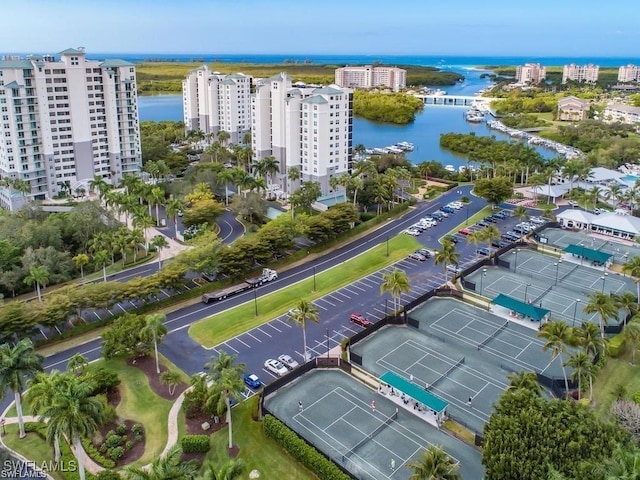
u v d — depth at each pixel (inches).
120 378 3560.5
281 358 3752.5
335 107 7288.4
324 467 2664.9
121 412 3230.8
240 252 4943.4
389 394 3390.7
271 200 7662.4
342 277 5167.3
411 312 4478.3
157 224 6673.2
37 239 5329.7
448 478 2199.8
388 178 7170.3
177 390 3442.4
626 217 6240.2
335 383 3513.8
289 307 4584.2
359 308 4564.5
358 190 7116.1
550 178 7662.4
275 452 2918.3
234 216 7003.0
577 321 4306.1
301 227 5536.4
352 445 2935.5
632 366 3695.9
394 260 5585.6
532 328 4232.3
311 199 6609.3
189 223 6284.5
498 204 7504.9
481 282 5027.1
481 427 3095.5
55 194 7652.6
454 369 3671.3
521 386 2795.3
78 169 7849.4
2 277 4702.3
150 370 3656.5
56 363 3774.6
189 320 4367.6
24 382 3373.5
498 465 2351.1
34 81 7204.7
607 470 2032.5
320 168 7357.3
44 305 3944.4
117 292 4190.5
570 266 5388.8
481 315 4434.1
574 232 6338.6
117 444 2947.8
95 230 5698.8
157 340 3708.2
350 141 7652.6
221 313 4473.4
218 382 2886.3
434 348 3934.5
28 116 7239.2
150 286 4347.9
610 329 4045.3
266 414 3075.8
